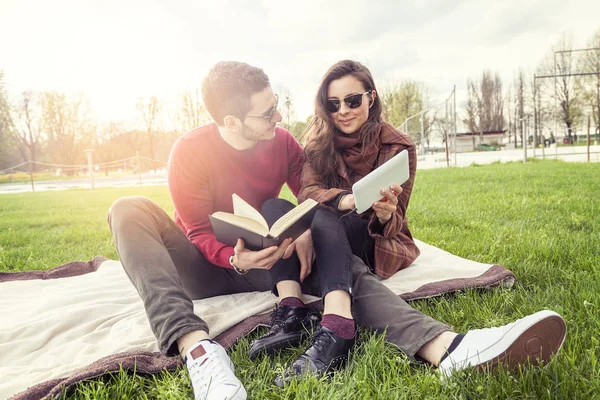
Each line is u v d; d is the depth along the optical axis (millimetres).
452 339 1495
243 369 1593
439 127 39031
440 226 4270
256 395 1417
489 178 9602
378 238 2225
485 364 1395
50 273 3049
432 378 1384
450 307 2072
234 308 2129
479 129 62062
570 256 2680
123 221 1721
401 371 1511
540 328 1352
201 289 2205
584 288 2102
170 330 1451
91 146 41031
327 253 1719
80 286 2684
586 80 36688
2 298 2596
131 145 41875
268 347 1679
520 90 57094
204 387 1356
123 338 1864
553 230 3545
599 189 6219
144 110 40969
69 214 7645
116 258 3850
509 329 1385
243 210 1749
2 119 35188
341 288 1641
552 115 42156
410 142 2262
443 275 2445
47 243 4730
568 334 1629
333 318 1586
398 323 1615
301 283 2100
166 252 1718
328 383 1448
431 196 6867
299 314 1810
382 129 2309
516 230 3648
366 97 2275
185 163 2082
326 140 2305
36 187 20703
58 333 2012
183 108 39406
